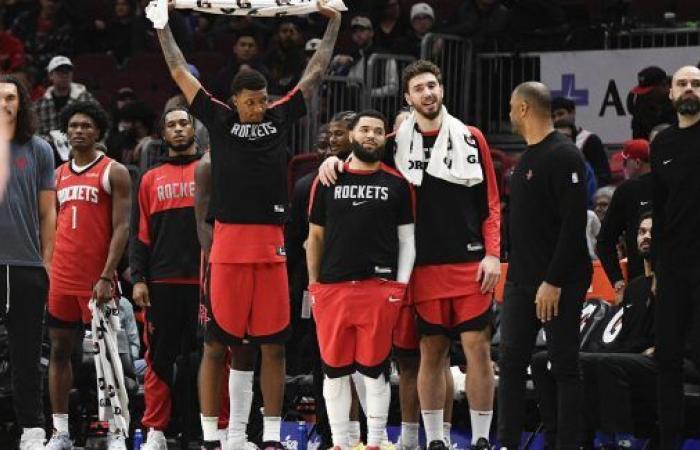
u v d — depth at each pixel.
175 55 17.20
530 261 16.39
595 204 22.89
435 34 28.00
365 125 16.48
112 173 19.02
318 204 16.80
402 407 17.50
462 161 16.59
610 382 17.62
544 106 16.42
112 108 29.47
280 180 17.11
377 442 16.64
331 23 17.64
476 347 16.62
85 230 18.98
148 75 33.31
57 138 24.83
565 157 16.14
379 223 16.47
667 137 16.73
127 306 22.00
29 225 17.66
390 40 29.78
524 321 16.45
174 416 20.75
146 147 25.48
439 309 16.64
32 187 17.70
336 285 16.53
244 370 17.47
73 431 20.61
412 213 16.59
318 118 27.06
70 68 28.64
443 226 16.59
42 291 17.69
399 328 17.20
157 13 17.11
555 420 17.03
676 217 16.58
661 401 16.69
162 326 18.88
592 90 27.75
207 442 17.44
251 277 17.05
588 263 16.38
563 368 16.22
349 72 28.36
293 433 19.75
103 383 18.72
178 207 18.89
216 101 17.17
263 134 17.02
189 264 18.84
